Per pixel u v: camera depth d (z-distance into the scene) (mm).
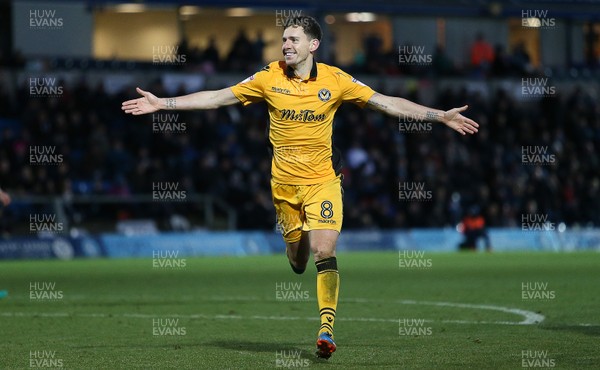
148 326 11953
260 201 32406
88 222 30328
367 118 35812
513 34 42781
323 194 9438
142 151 31438
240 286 18359
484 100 38469
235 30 38250
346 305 14469
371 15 40094
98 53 36000
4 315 13273
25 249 28453
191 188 32000
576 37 43094
